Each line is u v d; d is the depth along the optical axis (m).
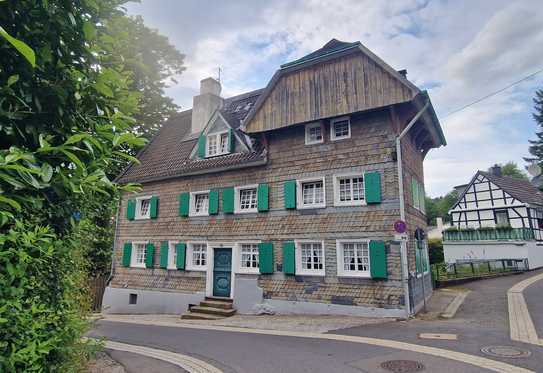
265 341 8.66
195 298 15.27
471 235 29.88
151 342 9.09
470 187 32.97
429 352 7.10
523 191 32.06
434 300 14.18
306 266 13.07
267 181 14.46
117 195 3.77
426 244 15.82
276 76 14.41
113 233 19.06
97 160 2.96
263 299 13.48
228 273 14.86
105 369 6.51
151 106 22.75
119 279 18.11
